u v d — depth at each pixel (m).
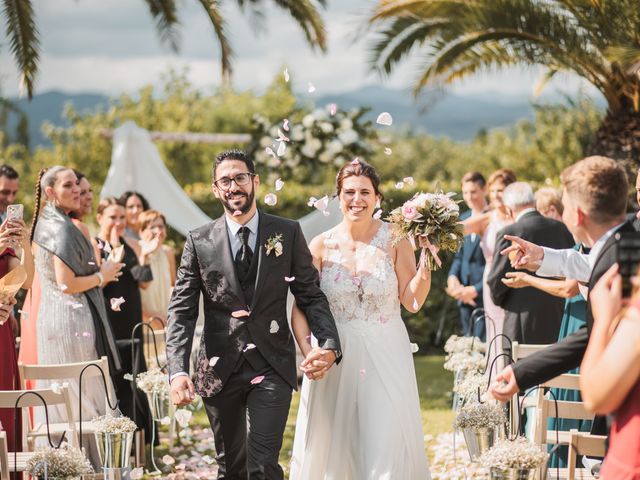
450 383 8.86
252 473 3.98
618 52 8.55
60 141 26.83
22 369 4.58
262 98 30.97
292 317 4.39
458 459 5.57
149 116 28.12
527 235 5.56
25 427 4.72
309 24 10.72
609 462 2.65
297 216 10.91
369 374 4.32
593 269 3.01
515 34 10.05
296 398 8.16
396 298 4.47
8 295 4.50
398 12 10.40
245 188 4.13
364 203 4.45
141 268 6.16
